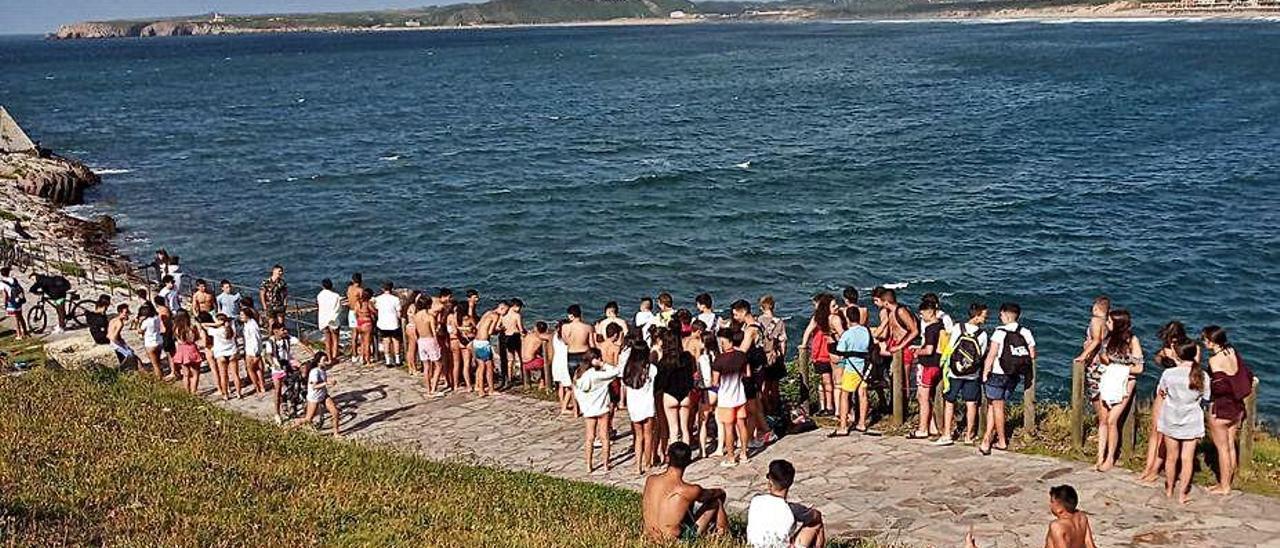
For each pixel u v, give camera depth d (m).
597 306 35.06
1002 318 14.66
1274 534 11.83
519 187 55.72
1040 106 87.12
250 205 52.62
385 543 11.15
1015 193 49.41
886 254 39.47
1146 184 50.38
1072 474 13.86
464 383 20.89
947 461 14.64
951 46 190.12
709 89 115.69
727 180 55.75
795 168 58.75
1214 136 65.62
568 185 55.84
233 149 73.81
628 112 93.25
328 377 21.97
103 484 12.28
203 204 53.12
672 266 39.22
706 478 14.84
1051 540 10.21
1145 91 96.19
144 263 40.44
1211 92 93.19
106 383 19.42
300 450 15.74
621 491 14.45
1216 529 12.02
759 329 16.86
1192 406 12.49
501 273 39.09
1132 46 164.62
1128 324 13.64
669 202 50.56
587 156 66.75
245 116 97.56
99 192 57.16
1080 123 74.88
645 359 15.23
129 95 126.31
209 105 110.06
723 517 11.80
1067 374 27.09
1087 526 10.34
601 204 50.66
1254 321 30.66
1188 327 30.48
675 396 15.27
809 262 38.97
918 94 101.94
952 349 14.89
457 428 18.30
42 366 21.02
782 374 16.92
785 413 16.78
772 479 10.68
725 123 82.50
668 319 19.00
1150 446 13.30
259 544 10.78
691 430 16.23
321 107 105.88
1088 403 16.61
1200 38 180.25
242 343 24.05
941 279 35.94
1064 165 56.91
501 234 45.12
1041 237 40.91
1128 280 34.75
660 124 83.19
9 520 10.46
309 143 76.50
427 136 79.38
